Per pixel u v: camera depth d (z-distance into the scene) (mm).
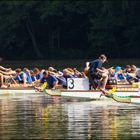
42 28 174125
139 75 67812
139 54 164875
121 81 67812
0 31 172750
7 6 175000
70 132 38531
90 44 171250
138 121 42719
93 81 61594
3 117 45312
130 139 36156
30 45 174375
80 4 169125
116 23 163250
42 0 171000
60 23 172875
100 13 167375
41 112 48281
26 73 71375
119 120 43250
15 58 173375
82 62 146875
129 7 164500
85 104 54750
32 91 70188
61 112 48188
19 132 38562
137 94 59750
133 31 163375
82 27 173500
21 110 49906
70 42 173750
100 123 41938
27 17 170875
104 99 59969
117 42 167250
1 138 36625
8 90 70375
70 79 63844
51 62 151000
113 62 140625
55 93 65375
